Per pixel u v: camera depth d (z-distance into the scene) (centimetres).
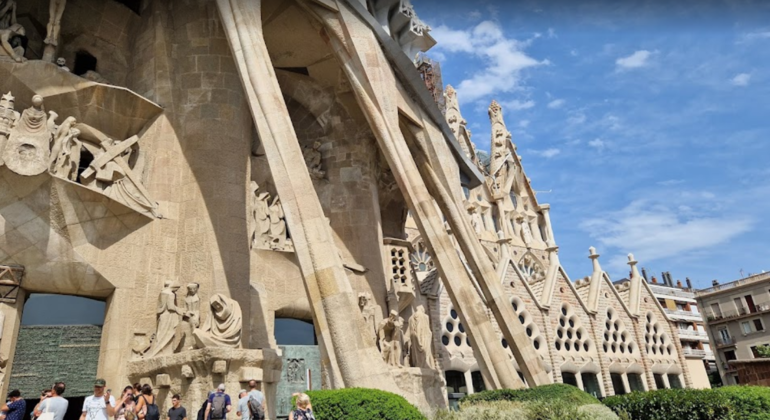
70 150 1405
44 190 1329
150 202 1537
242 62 1459
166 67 1727
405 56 1912
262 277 1703
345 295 1176
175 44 1786
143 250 1498
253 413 967
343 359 1114
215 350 1237
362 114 2217
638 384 3170
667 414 1180
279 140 1339
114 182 1480
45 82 1484
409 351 1897
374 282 2017
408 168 1722
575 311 2980
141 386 1192
